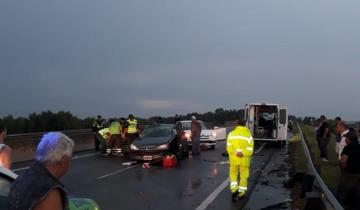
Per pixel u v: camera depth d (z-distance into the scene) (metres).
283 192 12.63
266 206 10.79
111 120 24.59
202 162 20.55
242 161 11.55
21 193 3.42
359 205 9.92
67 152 3.62
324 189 7.76
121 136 23.34
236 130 11.77
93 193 12.50
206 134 27.16
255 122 31.06
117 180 14.98
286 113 30.78
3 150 5.27
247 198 11.68
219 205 10.86
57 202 3.44
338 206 6.25
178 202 11.25
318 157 19.03
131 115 23.52
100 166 18.86
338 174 14.24
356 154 9.88
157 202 11.26
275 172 17.14
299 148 20.73
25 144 21.66
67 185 13.87
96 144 26.50
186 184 14.17
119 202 11.25
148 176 15.98
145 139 20.19
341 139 13.45
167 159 18.78
